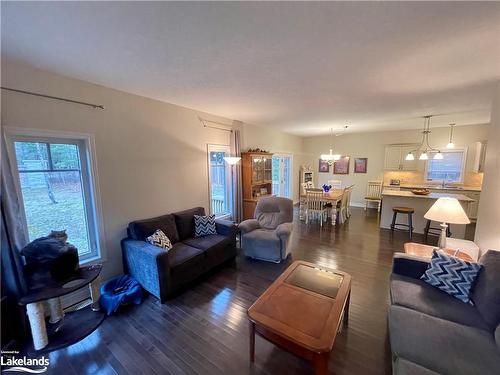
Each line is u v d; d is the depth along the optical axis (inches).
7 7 50.9
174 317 90.0
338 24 60.1
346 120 200.8
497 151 94.7
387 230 198.7
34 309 70.8
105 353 73.5
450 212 94.0
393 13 55.4
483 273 69.3
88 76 94.6
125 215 117.6
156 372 66.7
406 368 48.8
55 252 77.8
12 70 80.0
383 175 283.3
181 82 103.0
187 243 128.3
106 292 97.3
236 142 191.3
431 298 71.6
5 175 74.5
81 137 99.3
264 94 121.6
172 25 60.1
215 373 66.2
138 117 121.0
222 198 187.0
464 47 72.6
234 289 110.0
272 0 50.3
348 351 73.1
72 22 58.0
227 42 69.2
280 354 72.4
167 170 137.7
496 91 102.3
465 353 52.0
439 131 248.1
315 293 76.1
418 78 99.5
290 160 301.0
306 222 221.6
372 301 99.0
